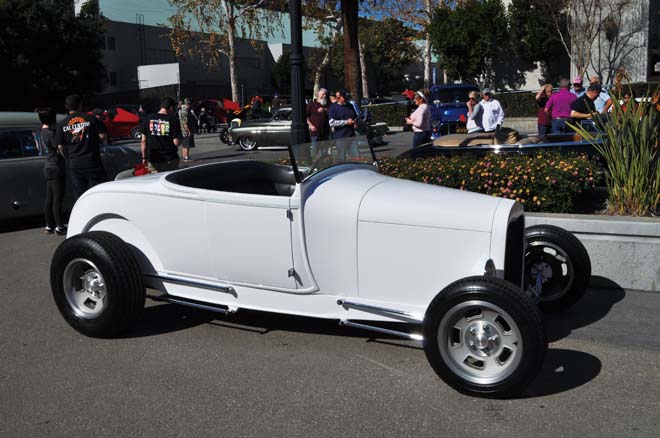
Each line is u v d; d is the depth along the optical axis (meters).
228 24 39.41
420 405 3.86
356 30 15.16
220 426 3.65
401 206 4.24
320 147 4.70
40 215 9.47
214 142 25.08
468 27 28.36
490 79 30.27
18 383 4.25
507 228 4.05
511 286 3.73
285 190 5.46
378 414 3.76
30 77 37.44
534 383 4.14
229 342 4.89
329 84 64.06
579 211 7.04
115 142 28.19
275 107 32.19
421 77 67.88
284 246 4.47
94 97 44.94
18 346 4.90
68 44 38.41
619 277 5.93
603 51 26.02
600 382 4.14
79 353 4.73
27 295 6.24
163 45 53.78
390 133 26.84
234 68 39.88
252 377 4.29
